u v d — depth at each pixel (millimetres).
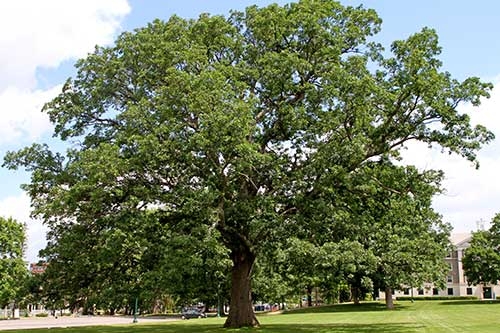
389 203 26125
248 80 25500
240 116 20906
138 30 26234
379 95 22516
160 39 25219
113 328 32375
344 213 24828
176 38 25203
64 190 22938
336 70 23000
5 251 64938
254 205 23781
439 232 54375
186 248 21203
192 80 21172
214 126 20562
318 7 25016
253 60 26094
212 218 22188
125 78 25938
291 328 27703
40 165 24844
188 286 23828
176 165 22734
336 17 25500
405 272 26172
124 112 23125
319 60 25125
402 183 25203
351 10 25391
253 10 26562
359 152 22781
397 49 23047
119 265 24578
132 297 23891
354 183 24266
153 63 24656
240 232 25266
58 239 24344
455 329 26047
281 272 30062
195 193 22219
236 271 27422
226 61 25359
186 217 23234
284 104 24875
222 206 23422
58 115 26406
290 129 25250
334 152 23250
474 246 76000
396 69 23266
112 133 25797
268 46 25625
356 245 23172
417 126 23781
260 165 24078
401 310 52031
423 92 22469
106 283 24672
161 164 22562
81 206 22062
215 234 21750
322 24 25234
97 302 23938
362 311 52344
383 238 26047
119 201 22578
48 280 24453
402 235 31234
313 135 24516
